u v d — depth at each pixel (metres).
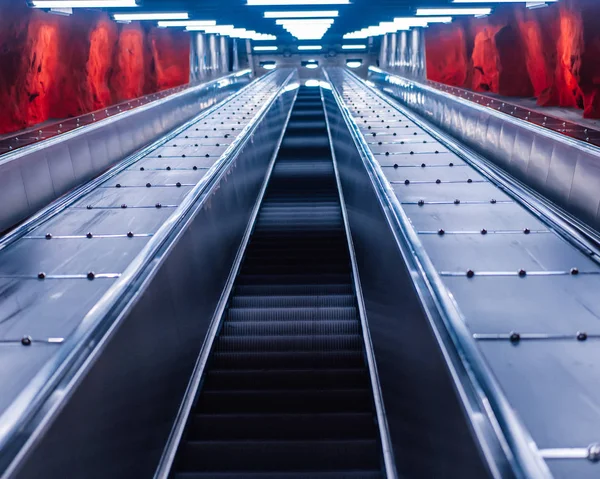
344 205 9.90
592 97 17.31
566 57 18.47
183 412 4.38
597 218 6.94
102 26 23.62
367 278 6.04
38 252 4.57
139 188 6.62
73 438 2.62
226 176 7.14
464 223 5.07
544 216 5.11
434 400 2.96
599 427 2.33
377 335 5.04
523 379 2.66
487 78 30.20
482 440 2.20
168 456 3.93
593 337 3.04
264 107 13.47
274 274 7.43
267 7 12.20
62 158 9.07
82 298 3.76
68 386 2.67
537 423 2.35
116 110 13.02
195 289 5.17
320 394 4.65
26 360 3.01
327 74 28.25
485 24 28.48
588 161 7.18
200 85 21.78
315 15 12.95
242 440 4.15
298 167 13.39
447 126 14.57
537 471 2.05
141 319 3.66
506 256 4.27
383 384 4.54
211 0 11.91
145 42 30.56
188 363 4.77
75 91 22.61
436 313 3.25
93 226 5.23
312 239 8.73
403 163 7.55
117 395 3.18
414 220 5.17
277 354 5.31
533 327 3.16
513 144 9.83
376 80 33.66
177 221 5.04
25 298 3.76
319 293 6.79
